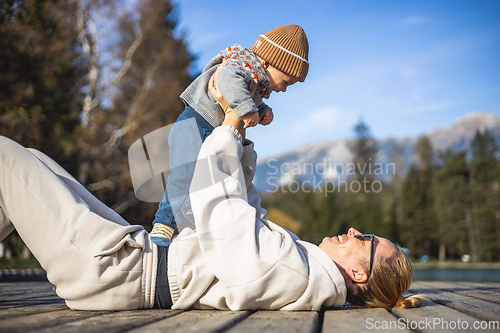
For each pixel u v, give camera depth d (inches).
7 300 83.1
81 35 595.5
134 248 64.8
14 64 461.1
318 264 66.6
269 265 62.1
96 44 606.9
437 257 1956.2
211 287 64.9
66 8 568.1
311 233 1744.6
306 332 46.2
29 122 490.0
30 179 60.8
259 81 83.5
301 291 63.3
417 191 1937.7
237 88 74.9
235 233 63.4
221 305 64.8
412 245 1893.5
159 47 678.5
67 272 61.2
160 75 681.6
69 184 69.8
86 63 591.5
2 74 456.4
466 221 1930.4
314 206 1776.6
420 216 1898.4
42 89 509.4
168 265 65.0
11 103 467.5
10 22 466.9
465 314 62.0
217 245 63.3
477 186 2004.2
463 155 2172.7
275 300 63.4
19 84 478.0
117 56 625.0
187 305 64.3
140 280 63.7
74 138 574.2
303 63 90.4
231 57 82.2
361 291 71.8
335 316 60.6
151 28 661.3
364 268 71.3
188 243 65.8
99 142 613.3
